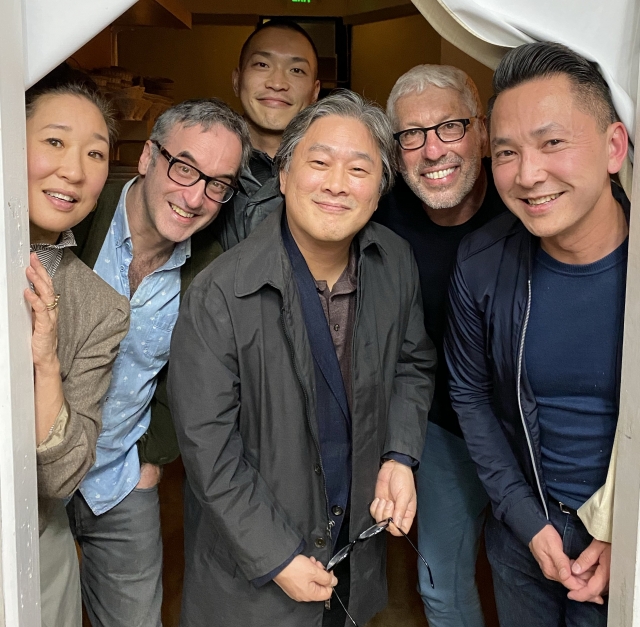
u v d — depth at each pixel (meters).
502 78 1.21
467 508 1.88
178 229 1.62
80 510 1.74
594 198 1.19
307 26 4.91
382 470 1.55
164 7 2.88
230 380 1.36
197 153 1.57
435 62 4.84
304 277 1.42
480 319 1.46
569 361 1.33
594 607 1.39
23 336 1.08
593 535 1.27
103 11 1.12
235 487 1.36
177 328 1.39
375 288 1.49
